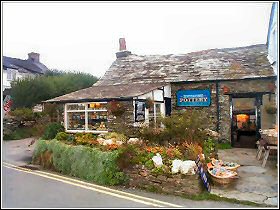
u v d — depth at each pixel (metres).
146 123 12.72
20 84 23.69
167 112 15.93
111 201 7.14
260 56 16.06
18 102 23.39
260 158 11.13
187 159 8.66
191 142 9.73
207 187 7.62
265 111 13.98
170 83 15.97
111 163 8.91
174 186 7.68
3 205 6.92
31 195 7.72
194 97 15.41
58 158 10.83
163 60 19.28
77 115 14.81
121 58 21.27
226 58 16.91
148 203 6.96
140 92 13.70
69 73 28.09
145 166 8.30
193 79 15.27
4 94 25.72
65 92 24.47
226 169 8.45
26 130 21.00
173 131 10.62
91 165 9.45
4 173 10.37
